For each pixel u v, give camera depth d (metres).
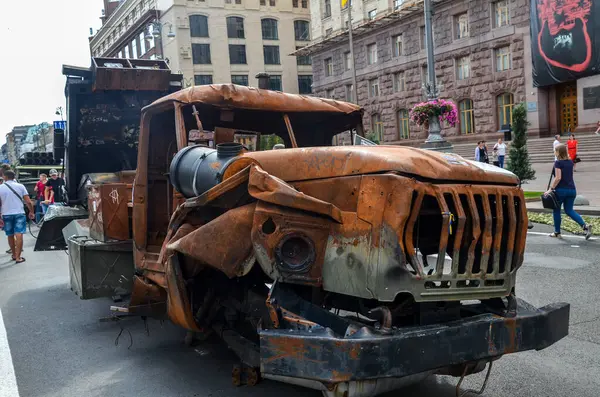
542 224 12.15
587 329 5.38
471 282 3.41
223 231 3.70
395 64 43.09
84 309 7.08
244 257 3.65
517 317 3.45
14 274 9.95
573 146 23.91
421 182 3.24
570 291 6.71
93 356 5.25
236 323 4.48
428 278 3.20
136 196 5.34
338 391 3.06
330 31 50.34
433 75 19.31
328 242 3.41
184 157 4.39
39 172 21.61
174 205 4.80
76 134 9.03
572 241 9.97
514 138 18.80
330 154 3.58
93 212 6.12
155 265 4.96
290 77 62.53
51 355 5.34
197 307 4.51
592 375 4.37
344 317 3.63
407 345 3.01
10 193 11.21
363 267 3.21
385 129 45.03
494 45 35.50
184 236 3.99
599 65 29.56
